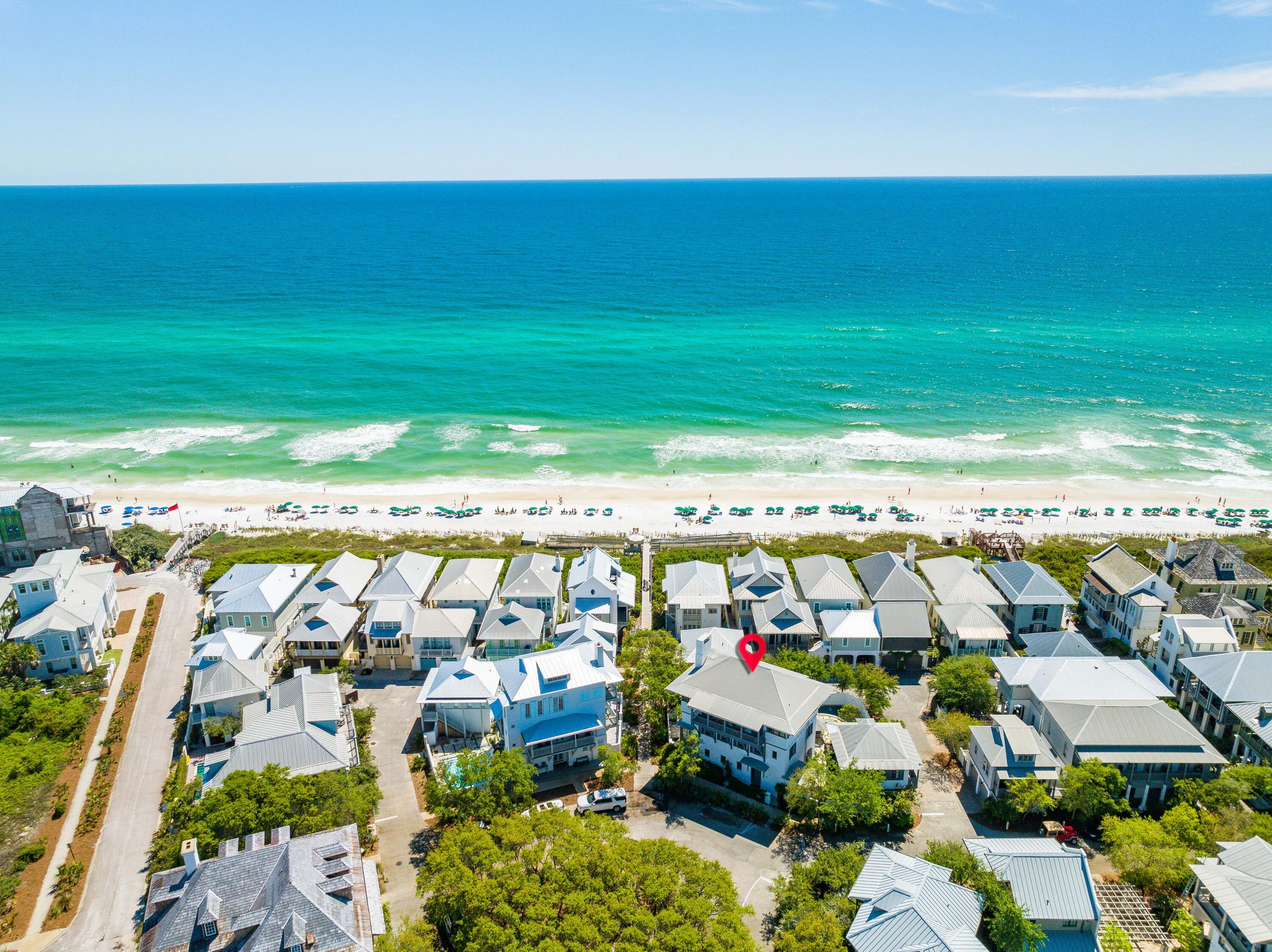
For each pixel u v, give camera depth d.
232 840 46.97
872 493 126.56
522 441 146.88
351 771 61.09
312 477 131.25
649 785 63.66
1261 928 43.28
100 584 85.31
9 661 72.94
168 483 128.50
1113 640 84.88
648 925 43.62
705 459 139.62
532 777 60.78
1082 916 47.06
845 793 56.22
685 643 78.88
